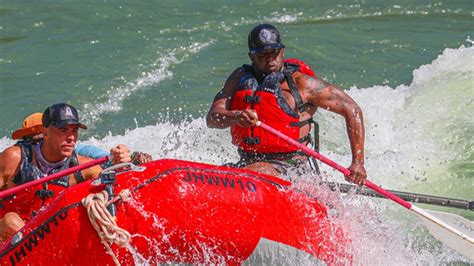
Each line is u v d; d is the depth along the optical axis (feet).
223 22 143.64
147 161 66.64
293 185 65.62
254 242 61.98
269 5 151.33
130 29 141.59
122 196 59.72
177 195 60.64
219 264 62.13
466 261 80.28
